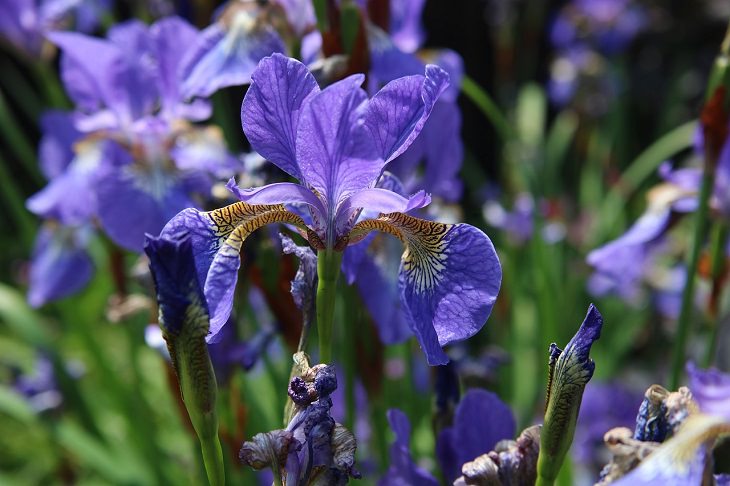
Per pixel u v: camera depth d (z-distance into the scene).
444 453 0.49
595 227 1.04
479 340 0.96
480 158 1.48
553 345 0.43
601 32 1.25
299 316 0.53
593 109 1.16
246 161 0.53
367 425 0.64
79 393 0.78
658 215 0.60
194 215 0.43
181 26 0.58
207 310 0.41
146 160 0.58
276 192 0.43
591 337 0.42
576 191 1.24
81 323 0.85
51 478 0.96
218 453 0.42
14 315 0.76
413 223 0.44
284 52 0.53
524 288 0.97
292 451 0.42
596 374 0.93
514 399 0.80
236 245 0.43
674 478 0.40
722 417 0.40
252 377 0.64
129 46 0.62
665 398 0.42
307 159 0.43
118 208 0.57
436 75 0.43
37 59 0.84
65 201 0.62
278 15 0.53
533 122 1.11
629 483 0.40
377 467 0.59
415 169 0.55
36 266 0.76
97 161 0.62
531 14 1.42
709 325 0.60
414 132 0.43
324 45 0.51
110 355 1.00
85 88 0.62
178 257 0.41
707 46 1.51
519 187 1.00
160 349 0.54
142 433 0.75
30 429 1.00
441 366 0.50
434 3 1.45
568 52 1.25
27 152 0.91
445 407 0.50
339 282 0.52
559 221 0.95
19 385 0.78
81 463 0.87
